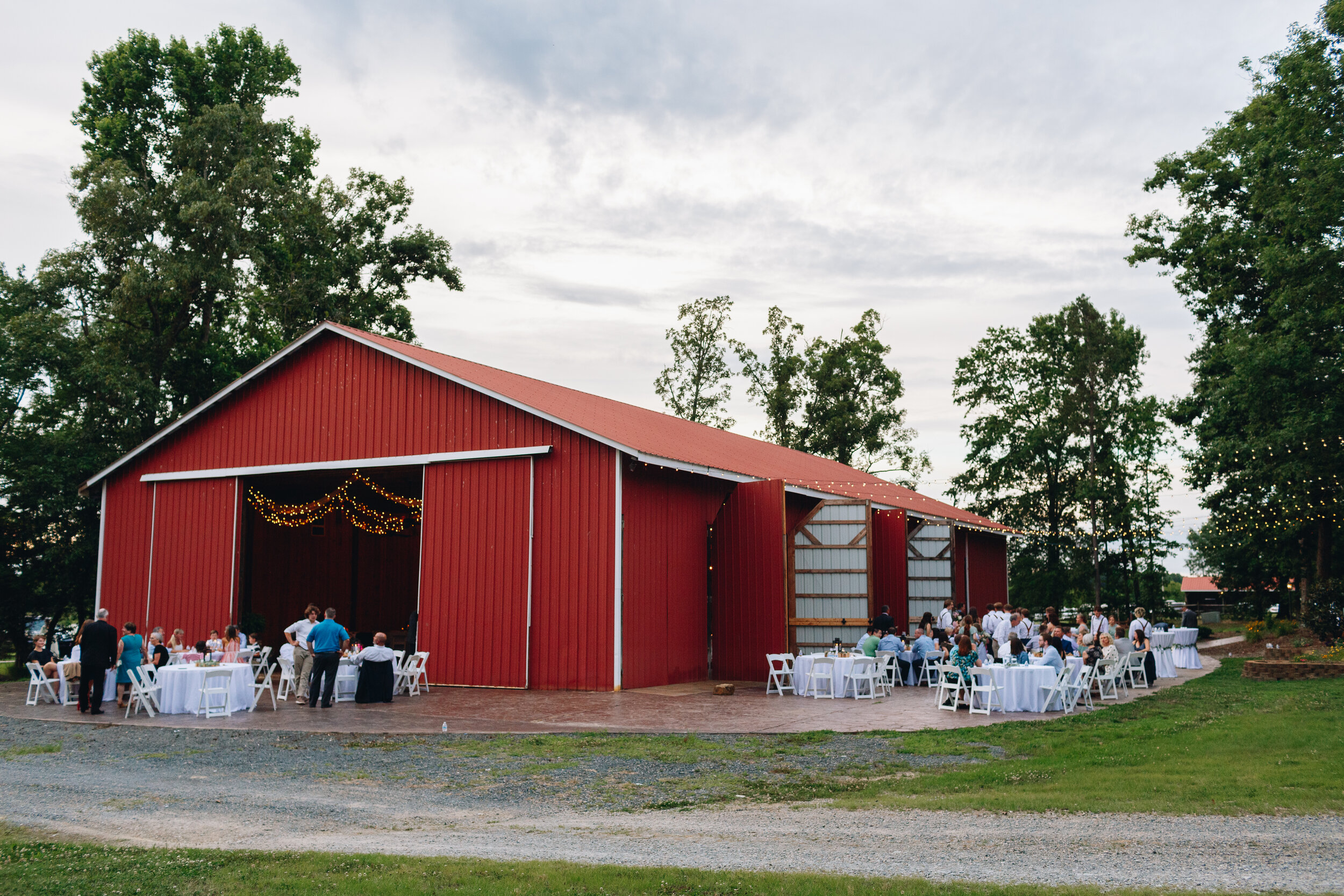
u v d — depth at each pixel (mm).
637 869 6070
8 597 28547
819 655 16750
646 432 20969
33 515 27719
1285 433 24438
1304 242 24828
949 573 24344
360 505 26875
